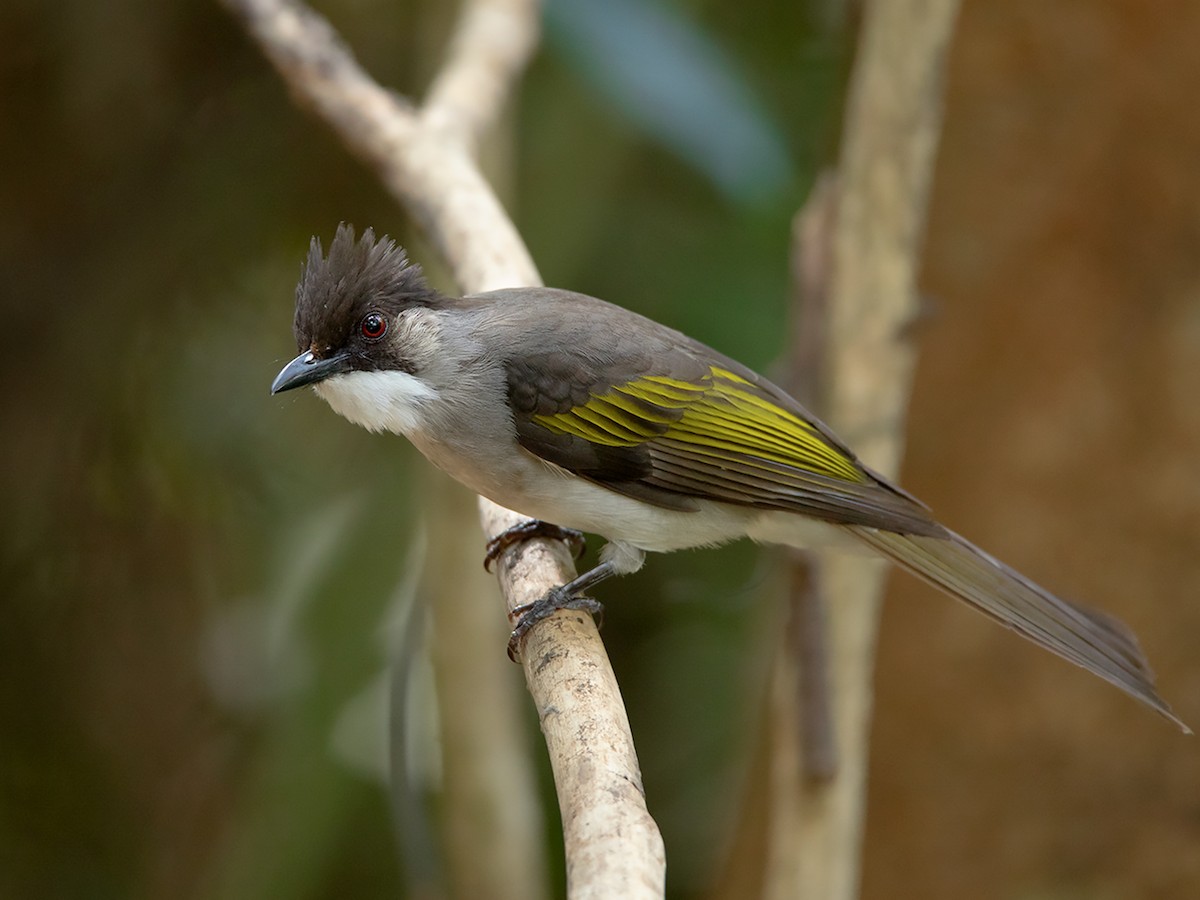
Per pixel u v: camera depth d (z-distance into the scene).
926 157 9.05
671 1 11.26
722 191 11.20
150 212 11.66
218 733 11.91
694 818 12.48
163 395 11.54
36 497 11.52
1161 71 10.67
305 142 11.73
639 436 8.51
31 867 11.48
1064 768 11.26
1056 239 11.19
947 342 11.48
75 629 11.61
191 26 11.58
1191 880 11.21
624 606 12.93
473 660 10.41
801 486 8.54
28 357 11.50
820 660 8.62
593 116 12.22
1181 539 11.14
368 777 11.87
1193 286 11.00
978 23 10.93
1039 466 11.41
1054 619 8.38
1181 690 11.22
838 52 10.66
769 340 12.09
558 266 12.24
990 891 11.52
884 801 11.64
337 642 11.35
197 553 11.80
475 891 10.55
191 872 11.73
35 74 11.42
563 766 5.88
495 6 10.63
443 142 9.69
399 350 8.42
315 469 12.27
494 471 8.56
